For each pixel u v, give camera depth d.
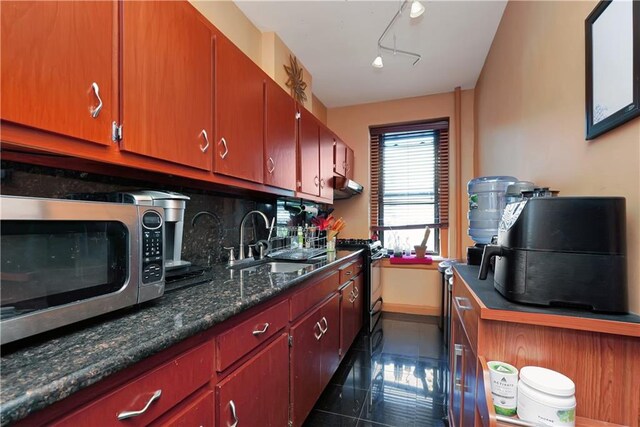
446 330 2.63
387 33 2.30
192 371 0.83
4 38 0.65
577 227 0.80
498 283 0.98
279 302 1.32
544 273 0.82
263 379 1.16
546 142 1.39
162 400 0.73
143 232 0.87
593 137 0.99
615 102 0.87
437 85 3.23
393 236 3.75
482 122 2.85
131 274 0.83
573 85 1.15
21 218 0.60
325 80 3.08
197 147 1.24
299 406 1.47
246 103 1.59
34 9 0.71
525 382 0.74
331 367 1.96
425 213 3.61
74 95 0.79
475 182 2.05
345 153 3.41
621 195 0.86
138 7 0.98
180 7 1.16
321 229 2.86
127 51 0.94
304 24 2.17
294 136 2.17
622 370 0.74
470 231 2.04
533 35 1.56
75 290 0.70
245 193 2.04
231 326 0.99
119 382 0.63
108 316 0.85
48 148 0.75
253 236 2.27
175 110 1.13
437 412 1.77
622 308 0.77
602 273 0.78
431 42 2.42
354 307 2.61
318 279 1.79
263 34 2.25
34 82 0.71
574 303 0.80
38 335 0.70
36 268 0.63
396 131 3.67
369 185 3.74
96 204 0.74
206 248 1.78
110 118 0.90
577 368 0.77
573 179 1.14
